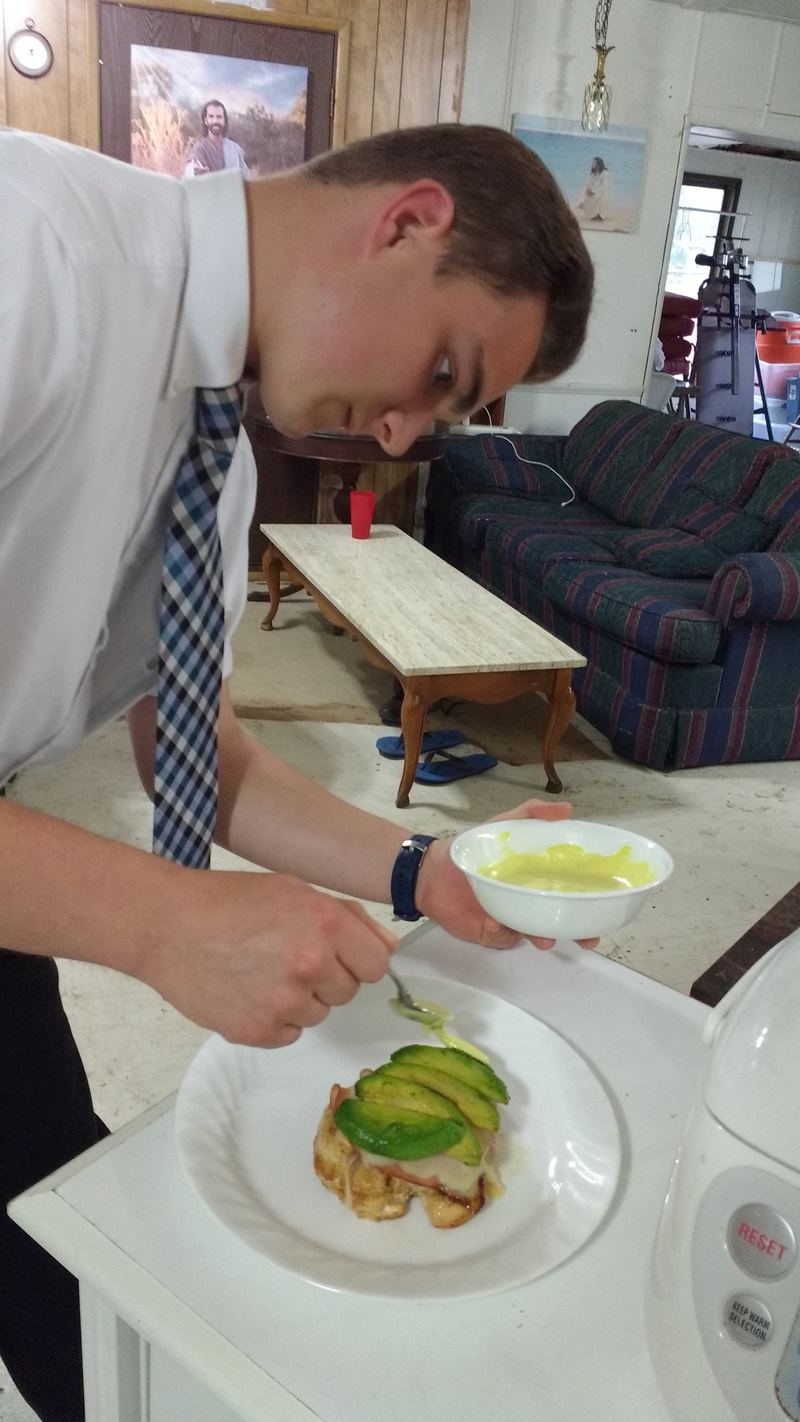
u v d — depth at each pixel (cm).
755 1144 51
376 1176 70
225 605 103
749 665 344
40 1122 108
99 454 76
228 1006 67
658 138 533
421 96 477
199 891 68
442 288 78
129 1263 65
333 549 383
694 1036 91
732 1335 53
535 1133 78
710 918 262
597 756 354
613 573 385
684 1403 56
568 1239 68
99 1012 212
